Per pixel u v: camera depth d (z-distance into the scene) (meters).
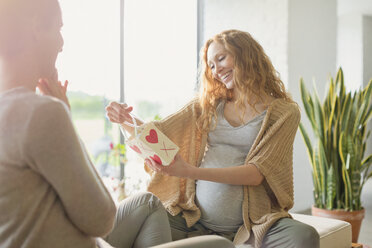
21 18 0.79
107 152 5.31
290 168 1.72
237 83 1.74
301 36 3.66
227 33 1.82
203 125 1.83
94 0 3.32
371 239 3.06
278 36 3.54
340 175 2.81
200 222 1.72
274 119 1.71
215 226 1.66
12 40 0.79
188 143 1.88
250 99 1.76
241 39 1.80
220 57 1.78
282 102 1.75
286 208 1.74
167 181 1.83
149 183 1.82
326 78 4.08
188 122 1.89
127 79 3.52
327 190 2.82
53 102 0.75
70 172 0.74
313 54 3.85
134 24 3.55
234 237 1.62
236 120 1.80
